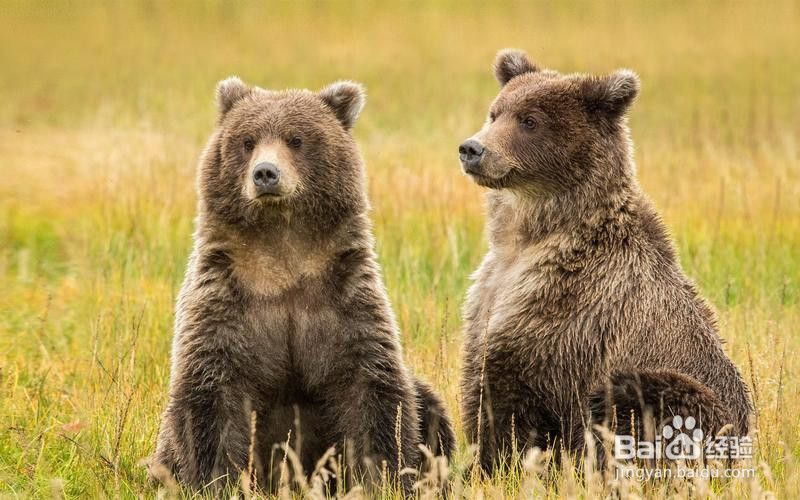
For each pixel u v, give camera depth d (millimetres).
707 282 18328
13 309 17938
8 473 11227
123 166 25594
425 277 18547
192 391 10617
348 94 11930
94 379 13766
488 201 13039
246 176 11117
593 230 11953
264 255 11156
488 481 10805
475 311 12641
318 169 11258
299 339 11086
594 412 11258
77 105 34625
